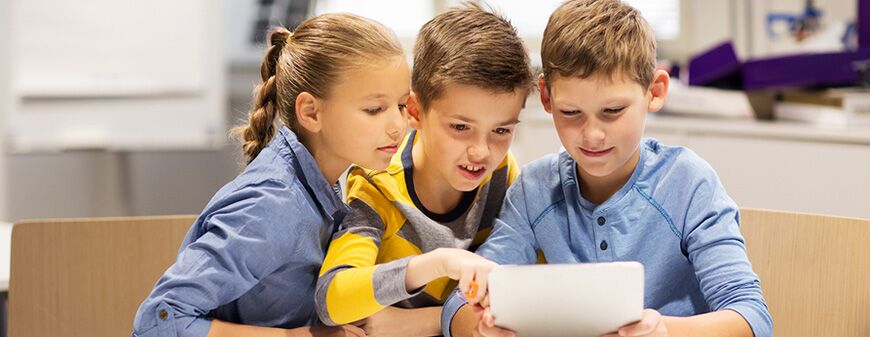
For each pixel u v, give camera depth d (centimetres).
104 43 359
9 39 344
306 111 114
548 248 124
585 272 91
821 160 230
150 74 365
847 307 132
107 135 360
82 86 356
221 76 376
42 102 351
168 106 369
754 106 262
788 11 313
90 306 145
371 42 112
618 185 122
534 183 126
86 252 145
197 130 372
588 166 113
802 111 250
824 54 247
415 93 119
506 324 94
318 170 115
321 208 116
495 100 112
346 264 112
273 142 117
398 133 114
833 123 238
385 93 112
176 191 401
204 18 371
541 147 289
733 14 333
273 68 124
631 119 111
